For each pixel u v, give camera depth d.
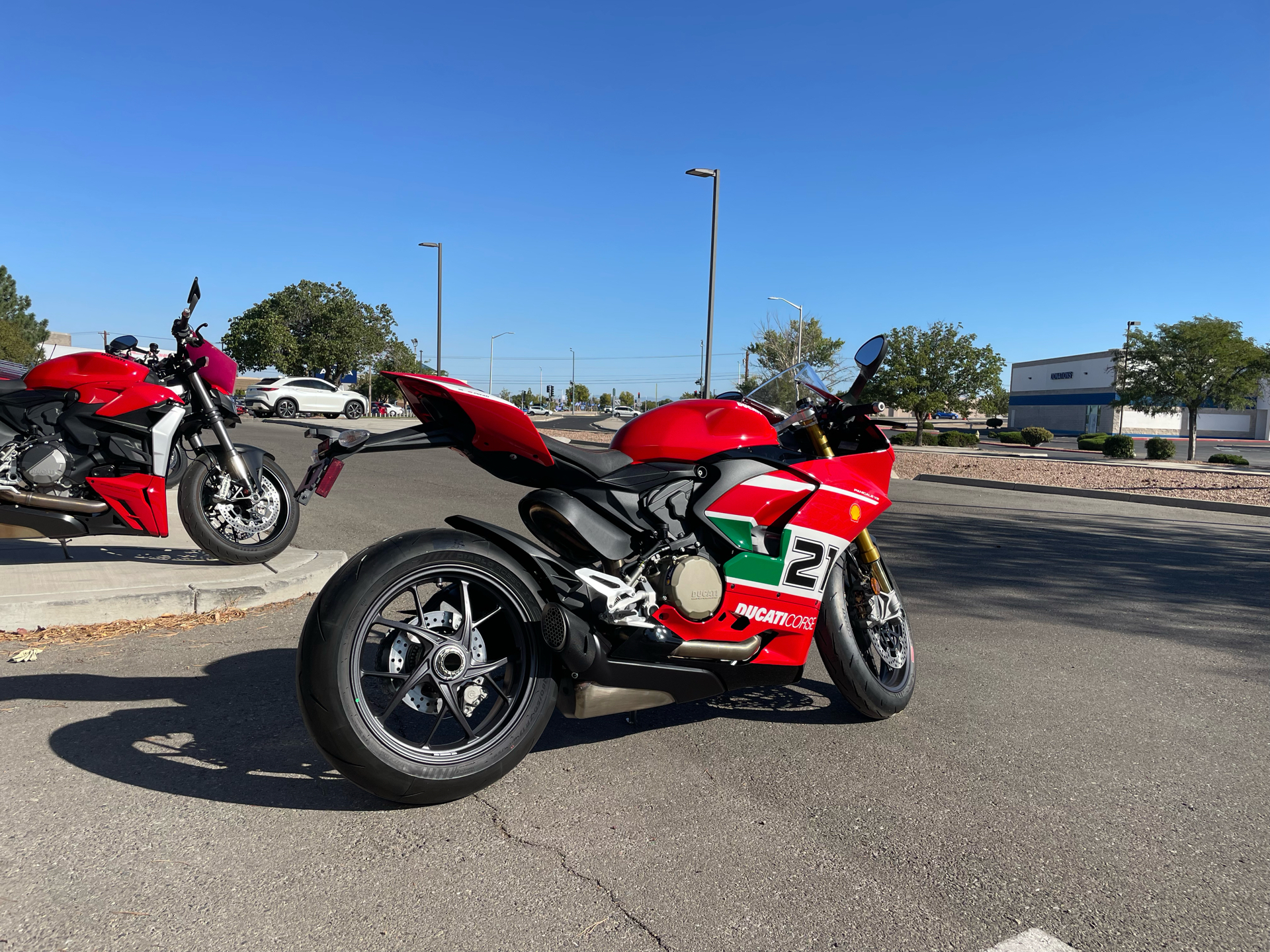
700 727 3.61
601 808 2.82
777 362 40.38
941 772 3.22
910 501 13.41
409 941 2.08
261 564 5.71
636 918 2.22
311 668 2.50
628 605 2.91
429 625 2.75
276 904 2.21
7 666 3.99
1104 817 2.90
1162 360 34.75
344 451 2.70
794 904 2.32
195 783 2.86
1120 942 2.20
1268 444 58.28
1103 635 5.39
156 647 4.35
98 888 2.25
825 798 2.96
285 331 50.22
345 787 2.88
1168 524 11.76
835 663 3.56
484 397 2.66
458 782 2.68
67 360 5.23
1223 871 2.57
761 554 3.26
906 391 43.94
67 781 2.83
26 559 5.84
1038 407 75.88
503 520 8.98
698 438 3.21
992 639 5.19
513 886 2.34
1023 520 11.46
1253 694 4.31
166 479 5.43
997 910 2.33
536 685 2.84
